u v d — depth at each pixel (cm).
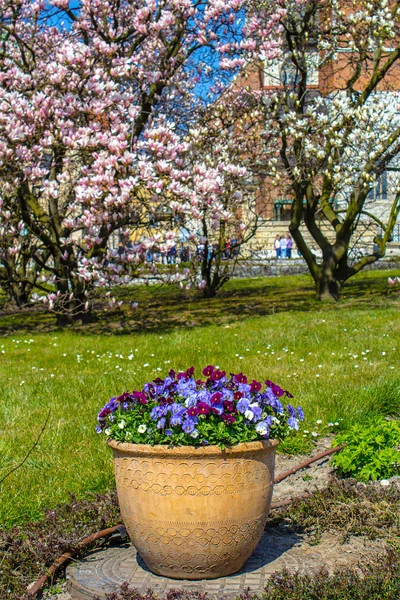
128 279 1423
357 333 1221
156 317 1772
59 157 1516
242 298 2148
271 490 375
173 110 1917
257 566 380
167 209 1426
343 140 1653
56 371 1012
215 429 351
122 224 1447
